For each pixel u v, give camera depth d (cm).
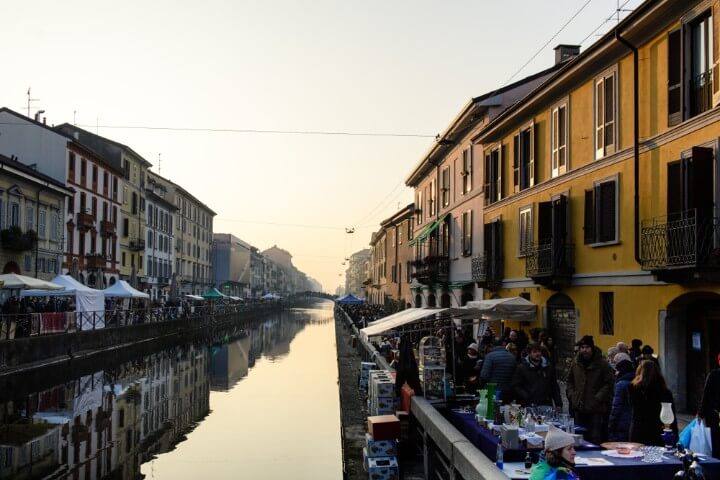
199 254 8369
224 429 1662
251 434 1605
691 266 1181
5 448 1403
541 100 1992
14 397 2086
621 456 633
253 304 8712
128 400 2086
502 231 2384
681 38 1304
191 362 3325
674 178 1322
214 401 2111
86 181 4459
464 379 1328
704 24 1259
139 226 5750
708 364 1277
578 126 1781
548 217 1897
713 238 1170
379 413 1165
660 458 622
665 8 1317
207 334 5291
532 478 502
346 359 2652
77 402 2014
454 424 946
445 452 745
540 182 2045
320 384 2550
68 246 4128
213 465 1300
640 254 1432
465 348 1392
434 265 3219
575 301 1778
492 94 2509
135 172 5650
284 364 3291
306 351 4062
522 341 1691
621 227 1532
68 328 2734
